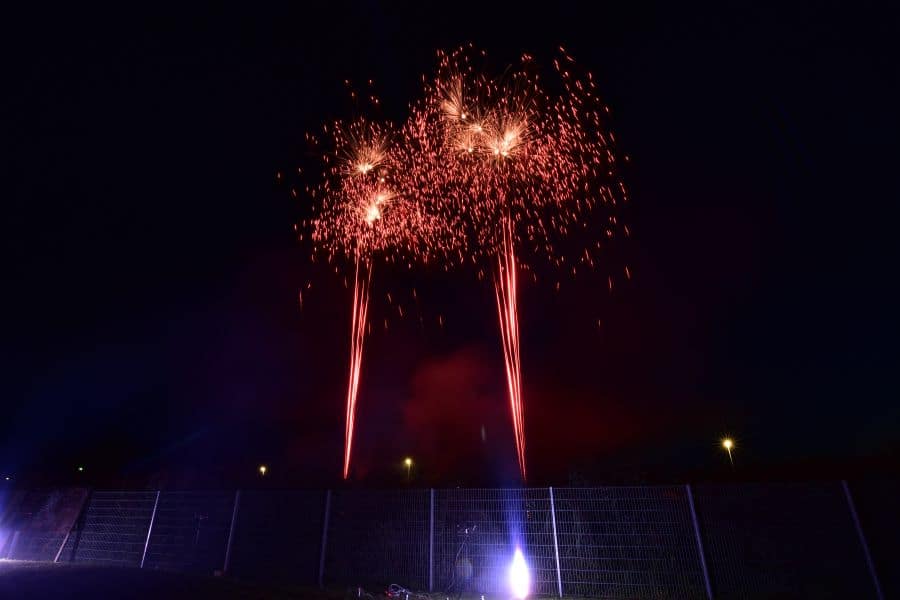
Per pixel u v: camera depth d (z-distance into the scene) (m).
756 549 8.43
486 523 9.77
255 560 10.52
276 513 10.86
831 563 8.04
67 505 12.28
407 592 9.10
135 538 11.45
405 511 10.25
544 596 9.01
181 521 11.32
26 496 12.72
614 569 8.92
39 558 11.84
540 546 9.38
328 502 10.64
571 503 9.48
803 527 8.32
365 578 9.91
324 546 10.28
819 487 8.44
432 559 9.74
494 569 9.41
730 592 8.32
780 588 8.15
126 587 8.59
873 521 8.10
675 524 8.90
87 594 8.02
